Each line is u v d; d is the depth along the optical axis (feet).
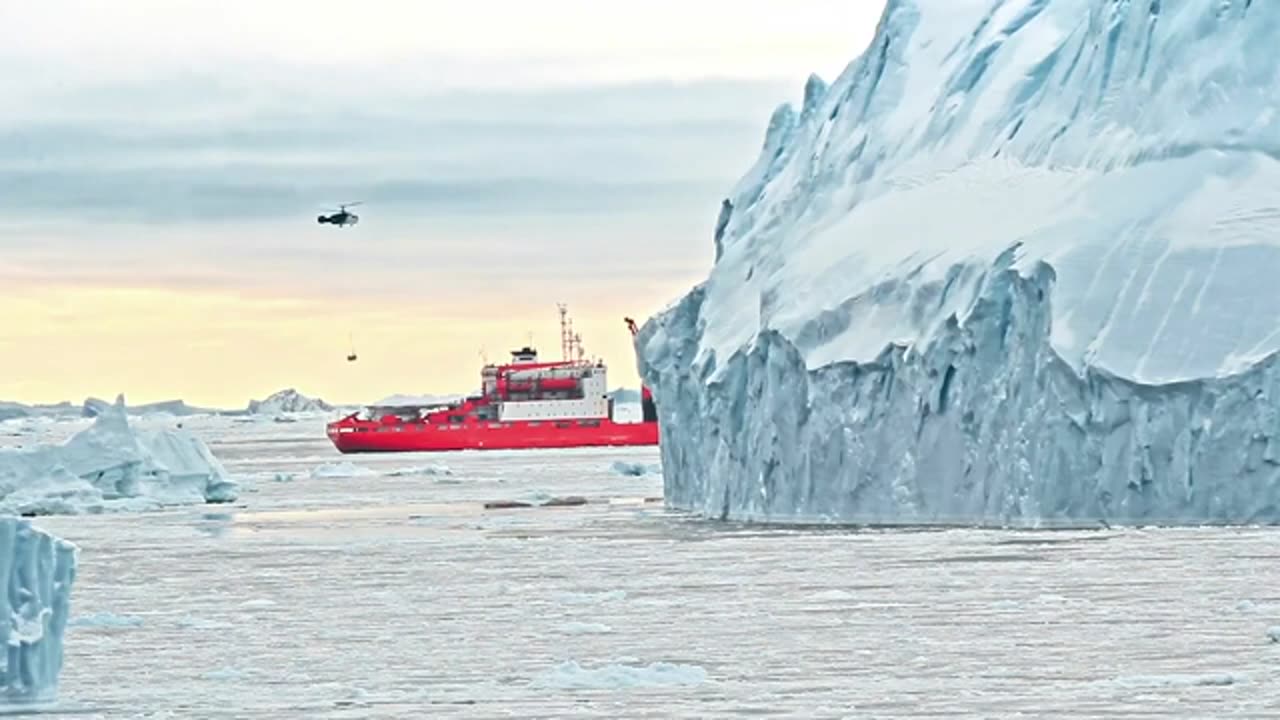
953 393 548.31
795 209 654.94
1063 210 554.87
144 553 599.16
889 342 560.20
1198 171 545.44
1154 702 301.22
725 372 614.75
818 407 573.74
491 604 440.86
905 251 576.61
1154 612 392.06
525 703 312.29
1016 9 639.76
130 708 312.71
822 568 479.00
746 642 370.73
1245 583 425.28
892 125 637.71
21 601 301.84
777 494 593.83
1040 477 528.22
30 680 302.45
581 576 492.13
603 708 306.76
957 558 482.69
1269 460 506.48
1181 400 510.99
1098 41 587.68
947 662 342.44
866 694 314.14
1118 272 529.04
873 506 564.71
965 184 593.01
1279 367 504.84
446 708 310.24
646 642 374.22
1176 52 564.71
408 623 411.13
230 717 305.73
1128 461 516.73
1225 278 520.01
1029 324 535.60
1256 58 557.33
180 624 414.41
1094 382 518.37
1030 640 363.56
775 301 597.11
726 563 501.56
